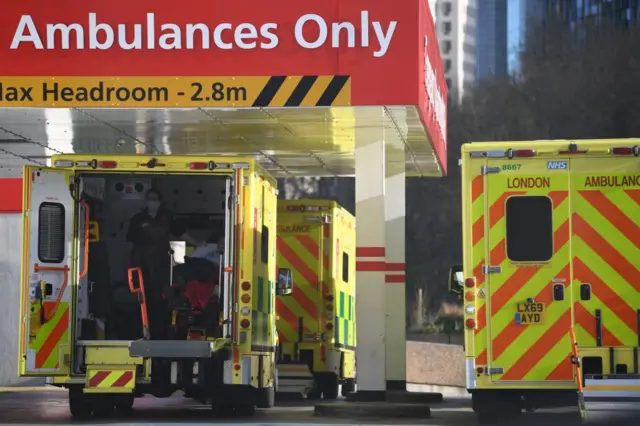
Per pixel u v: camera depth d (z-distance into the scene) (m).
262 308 32.72
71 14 34.94
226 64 34.69
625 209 27.70
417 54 34.28
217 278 33.28
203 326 32.91
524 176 27.97
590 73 98.62
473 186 28.09
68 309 30.20
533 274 27.88
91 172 30.50
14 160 48.34
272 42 34.62
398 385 42.66
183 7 34.81
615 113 96.88
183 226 34.50
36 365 29.95
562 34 103.94
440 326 107.88
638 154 27.73
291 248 42.72
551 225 27.89
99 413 32.94
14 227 52.38
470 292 27.98
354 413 32.78
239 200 30.55
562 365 27.69
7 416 32.97
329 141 41.72
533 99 101.38
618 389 26.72
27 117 36.88
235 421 30.94
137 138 41.69
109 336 32.50
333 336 42.56
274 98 34.53
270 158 47.25
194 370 30.64
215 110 35.19
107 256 32.34
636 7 98.62
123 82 34.84
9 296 52.50
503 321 27.89
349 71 34.38
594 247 27.75
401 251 42.84
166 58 34.81
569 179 27.88
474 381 27.86
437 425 29.75
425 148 43.81
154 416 32.91
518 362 27.84
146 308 32.22
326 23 34.53
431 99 39.44
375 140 37.78
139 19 34.88
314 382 42.25
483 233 28.03
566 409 34.47
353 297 47.19
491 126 103.38
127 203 33.38
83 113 36.00
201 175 30.70
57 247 30.23
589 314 27.69
